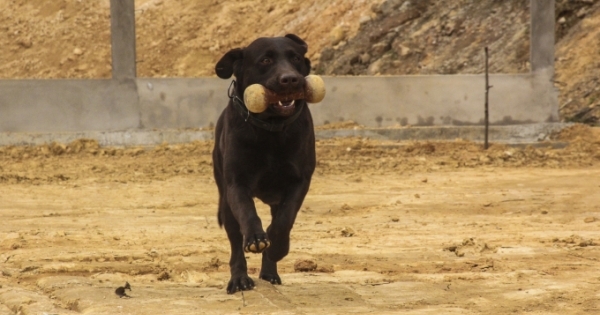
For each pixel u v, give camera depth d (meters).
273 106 7.54
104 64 33.59
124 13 20.95
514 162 18.70
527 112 22.14
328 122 21.64
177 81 21.20
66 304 7.38
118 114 21.02
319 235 11.48
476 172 17.45
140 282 8.41
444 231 11.64
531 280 8.32
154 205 14.14
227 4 36.84
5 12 37.00
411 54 30.16
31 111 20.70
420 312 6.95
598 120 23.48
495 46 28.64
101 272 8.95
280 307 7.12
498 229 11.73
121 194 15.17
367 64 30.91
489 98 22.02
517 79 22.11
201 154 19.41
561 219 12.52
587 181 16.16
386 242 10.88
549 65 22.22
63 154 19.75
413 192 15.13
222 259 9.78
